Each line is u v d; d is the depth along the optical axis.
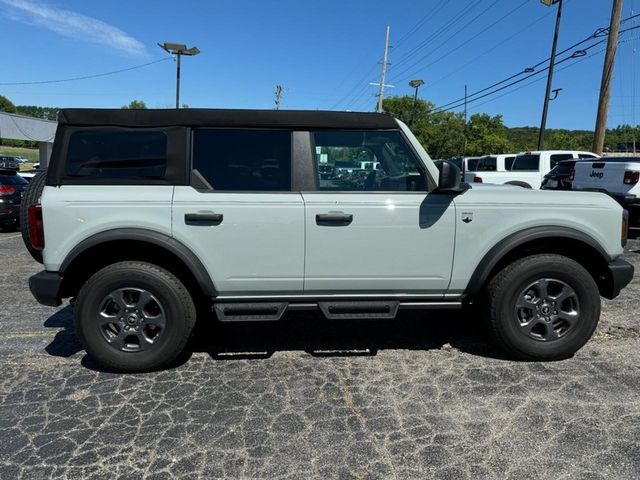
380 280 3.79
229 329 4.80
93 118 3.64
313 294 3.83
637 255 8.39
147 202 3.57
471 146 56.53
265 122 3.73
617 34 16.34
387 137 3.83
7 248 9.67
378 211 3.70
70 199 3.53
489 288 3.89
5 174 11.94
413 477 2.55
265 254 3.67
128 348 3.74
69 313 5.28
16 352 4.21
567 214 3.84
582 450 2.77
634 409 3.21
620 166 9.66
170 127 3.68
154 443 2.86
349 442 2.87
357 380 3.67
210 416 3.15
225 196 3.63
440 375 3.73
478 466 2.64
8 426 3.04
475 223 3.78
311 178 3.75
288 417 3.14
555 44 22.47
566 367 3.86
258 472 2.60
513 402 3.31
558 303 3.88
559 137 67.69
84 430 2.99
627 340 4.41
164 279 3.63
